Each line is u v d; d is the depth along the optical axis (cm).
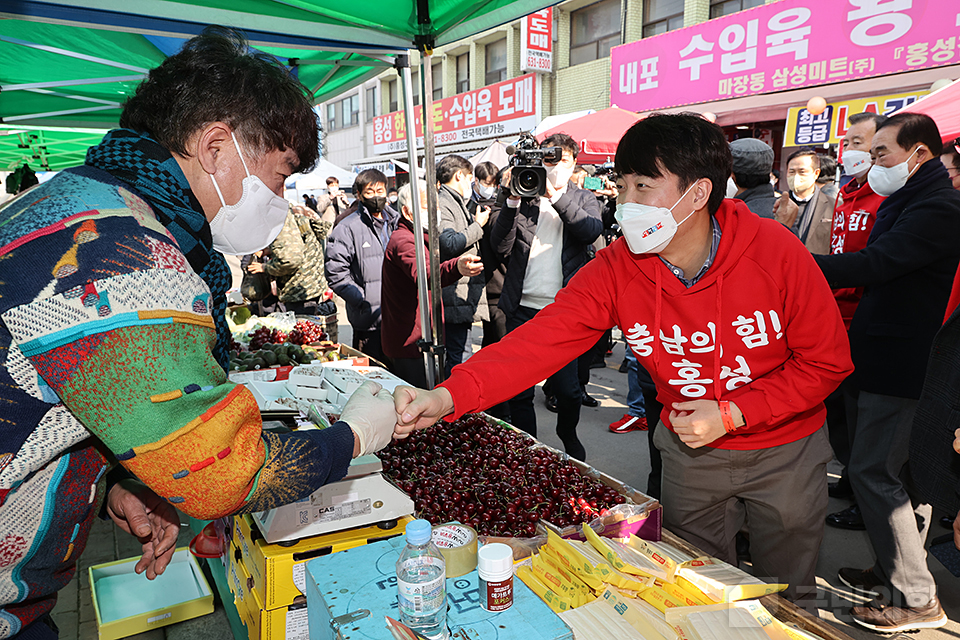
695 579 139
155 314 86
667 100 943
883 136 245
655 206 158
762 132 953
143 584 264
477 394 165
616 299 180
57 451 95
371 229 464
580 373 505
